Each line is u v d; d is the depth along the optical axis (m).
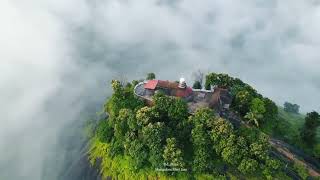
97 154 135.88
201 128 120.12
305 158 137.75
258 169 120.12
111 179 126.75
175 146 118.00
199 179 119.12
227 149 116.94
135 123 124.06
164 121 127.44
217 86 147.62
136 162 122.38
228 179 119.50
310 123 144.62
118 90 136.75
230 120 134.00
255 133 128.12
